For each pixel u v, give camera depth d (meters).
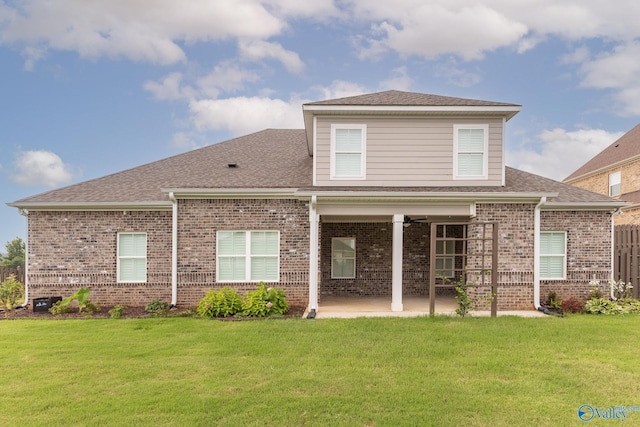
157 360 7.30
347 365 6.97
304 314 11.70
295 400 5.56
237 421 4.99
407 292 16.17
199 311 11.49
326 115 13.12
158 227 13.32
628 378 6.40
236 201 12.91
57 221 13.19
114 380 6.36
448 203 12.24
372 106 12.77
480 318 10.69
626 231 14.29
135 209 13.27
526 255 12.22
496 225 11.11
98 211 13.26
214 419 5.05
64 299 12.53
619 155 24.72
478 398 5.65
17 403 5.53
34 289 13.09
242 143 18.19
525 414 5.21
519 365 6.97
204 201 12.90
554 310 12.07
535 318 10.76
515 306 12.21
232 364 7.06
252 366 6.95
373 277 16.20
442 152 13.06
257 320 10.73
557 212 13.01
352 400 5.56
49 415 5.18
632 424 4.99
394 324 9.96
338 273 16.28
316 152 13.12
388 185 13.09
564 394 5.81
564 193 13.32
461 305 11.10
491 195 11.88
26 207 13.01
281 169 14.83
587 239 13.01
